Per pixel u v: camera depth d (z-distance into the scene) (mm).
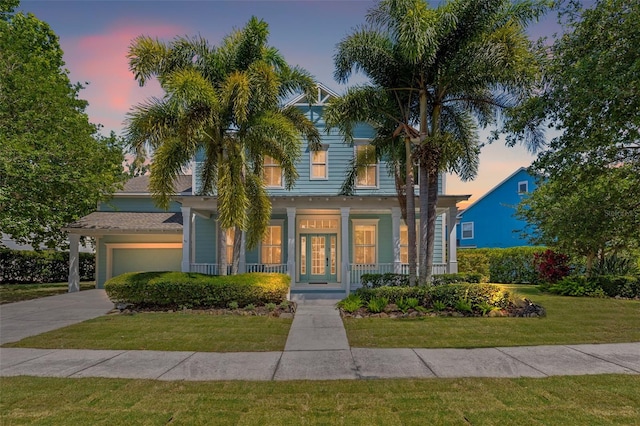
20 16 15164
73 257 14750
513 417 3602
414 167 12664
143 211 16812
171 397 4133
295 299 12023
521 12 9562
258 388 4422
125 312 9500
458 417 3613
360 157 12398
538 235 15984
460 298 9031
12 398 4090
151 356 5777
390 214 15477
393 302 9352
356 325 7898
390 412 3740
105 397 4129
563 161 8875
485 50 9133
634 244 11508
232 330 7488
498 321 8086
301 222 15547
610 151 8859
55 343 6547
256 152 10844
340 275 15273
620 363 5332
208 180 12023
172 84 8453
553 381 4582
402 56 9820
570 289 11984
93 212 16469
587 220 9789
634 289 11320
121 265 15867
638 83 6941
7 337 6992
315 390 4348
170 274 10141
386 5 9727
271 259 15414
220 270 10469
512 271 16922
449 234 13047
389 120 11273
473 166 11641
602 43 8062
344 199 12984
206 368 5199
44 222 13984
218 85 10266
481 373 4941
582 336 6859
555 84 8641
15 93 12352
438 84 10219
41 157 11961
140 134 9477
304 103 15555
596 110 7641
